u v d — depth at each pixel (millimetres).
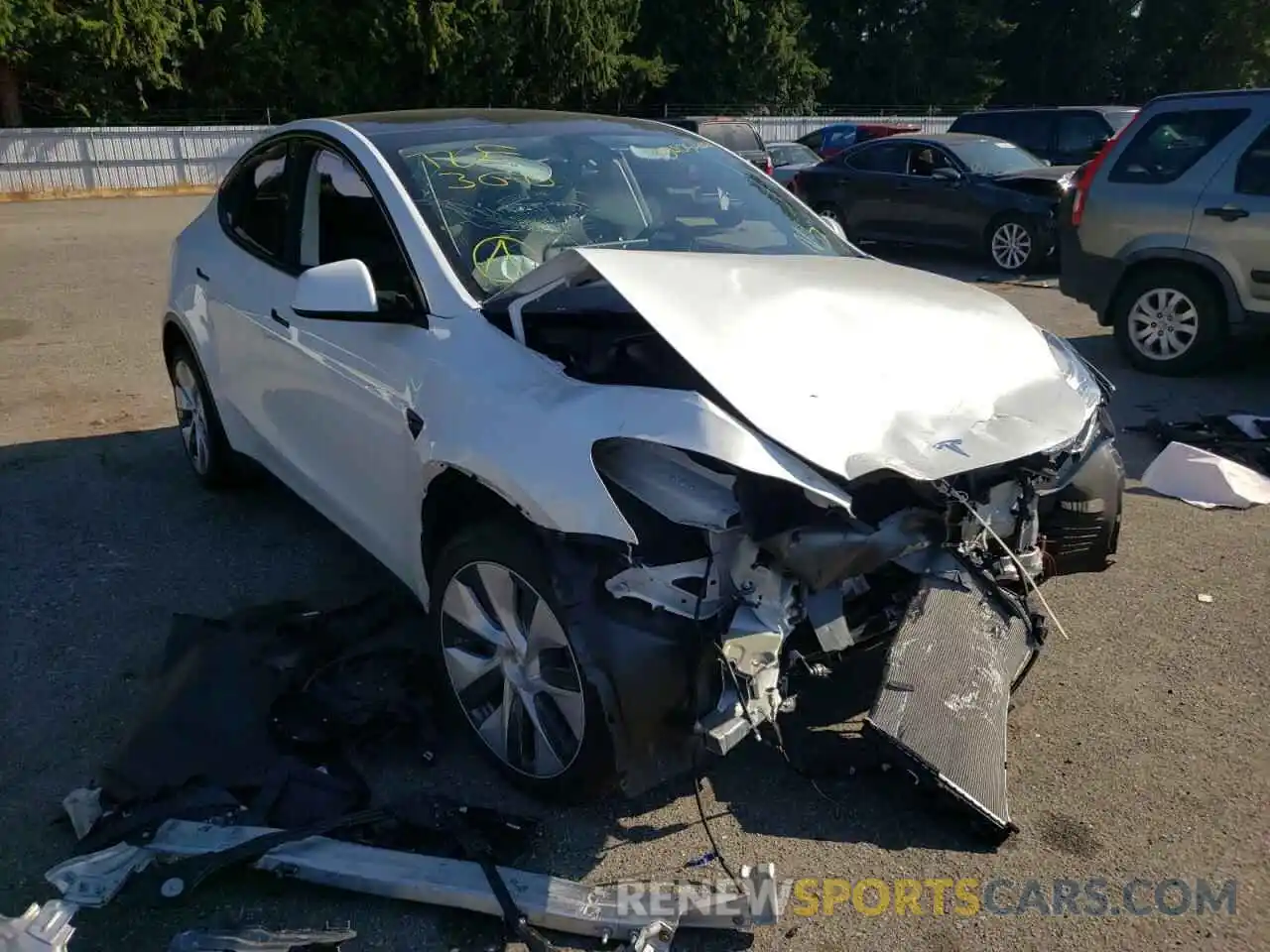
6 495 5176
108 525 4805
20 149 22141
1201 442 5738
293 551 4512
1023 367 3234
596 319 3037
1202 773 3047
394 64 33219
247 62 30922
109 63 26984
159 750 2928
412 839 2695
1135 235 7516
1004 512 3104
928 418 2814
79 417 6465
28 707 3381
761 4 40656
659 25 40594
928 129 32688
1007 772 3055
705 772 2789
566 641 2611
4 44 24781
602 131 4230
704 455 2529
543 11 34125
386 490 3369
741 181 4340
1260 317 7070
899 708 2705
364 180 3650
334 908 2561
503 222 3531
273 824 2725
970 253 12586
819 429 2639
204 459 5062
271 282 4094
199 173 24156
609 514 2480
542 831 2797
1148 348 7656
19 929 2293
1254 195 6930
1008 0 51188
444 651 3061
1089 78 51062
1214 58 49438
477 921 2525
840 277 3416
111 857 2562
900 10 46844
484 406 2844
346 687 3277
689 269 3129
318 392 3711
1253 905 2562
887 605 2957
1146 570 4367
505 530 2752
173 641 3463
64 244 14281
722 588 2574
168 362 5309
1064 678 3549
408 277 3350
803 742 3092
